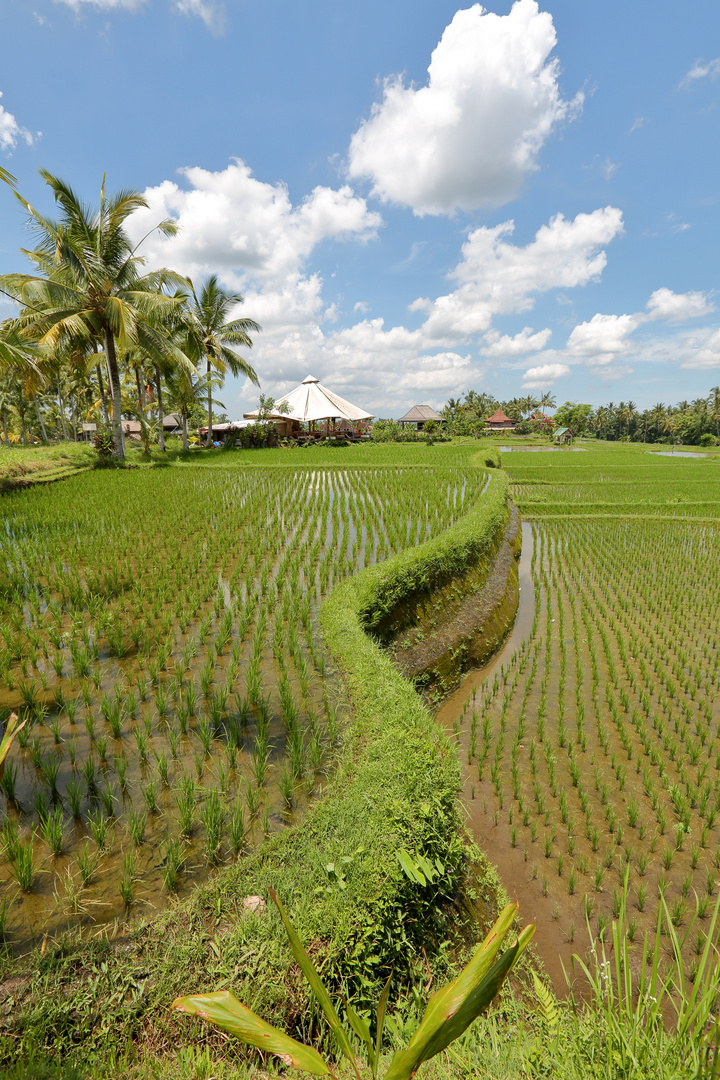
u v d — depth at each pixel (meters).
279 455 32.16
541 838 5.19
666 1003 3.71
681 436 96.44
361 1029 0.85
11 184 6.23
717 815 5.46
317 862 3.24
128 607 7.41
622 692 7.37
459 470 23.77
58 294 22.11
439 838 3.62
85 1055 2.27
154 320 24.56
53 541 10.56
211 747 4.63
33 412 51.41
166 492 16.78
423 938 3.23
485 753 6.28
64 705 5.06
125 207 22.48
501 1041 2.44
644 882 4.72
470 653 8.88
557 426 92.94
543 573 13.39
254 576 9.30
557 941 4.19
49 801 3.90
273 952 2.68
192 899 3.08
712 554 15.02
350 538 12.42
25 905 3.10
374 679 5.60
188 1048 2.28
